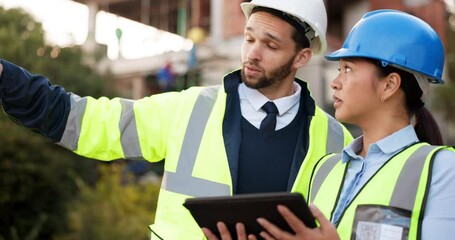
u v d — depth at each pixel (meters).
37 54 11.41
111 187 9.99
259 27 2.56
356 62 2.03
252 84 2.60
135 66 15.33
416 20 2.07
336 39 14.66
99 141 2.58
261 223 1.70
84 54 12.59
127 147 2.62
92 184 11.05
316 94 11.53
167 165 2.61
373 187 1.93
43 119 2.50
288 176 2.61
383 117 2.03
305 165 2.59
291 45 2.59
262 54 2.57
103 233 8.97
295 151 2.62
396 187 1.87
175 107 2.69
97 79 12.20
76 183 10.17
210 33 14.95
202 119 2.66
